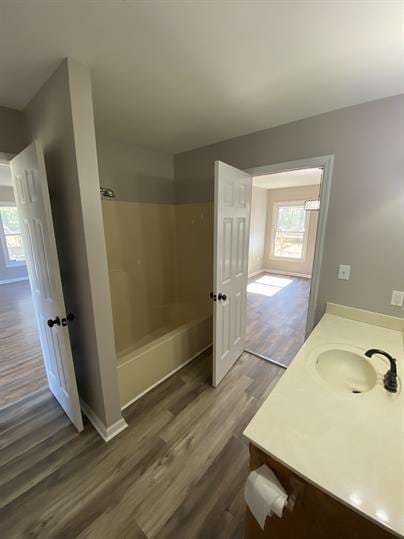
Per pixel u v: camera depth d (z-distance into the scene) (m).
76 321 1.74
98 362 1.58
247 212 2.38
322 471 0.73
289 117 1.92
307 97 1.61
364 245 1.77
